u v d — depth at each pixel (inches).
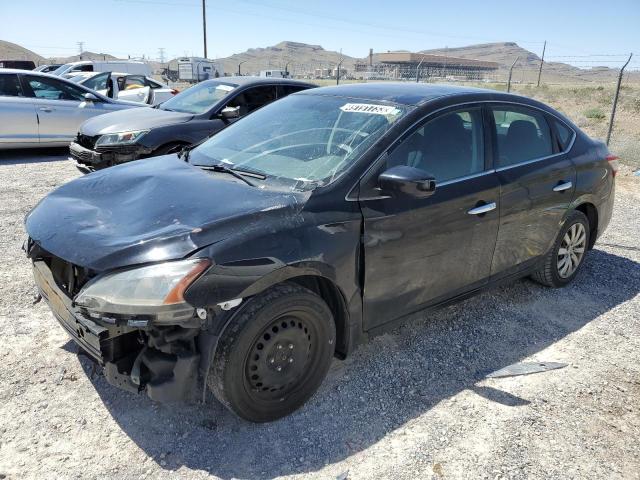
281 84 327.9
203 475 95.0
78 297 94.1
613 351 143.1
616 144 482.0
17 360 125.7
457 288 139.3
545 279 175.8
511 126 152.5
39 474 93.0
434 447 104.0
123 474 94.4
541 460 101.7
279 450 101.5
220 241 95.4
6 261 184.4
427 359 135.1
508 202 144.0
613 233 246.2
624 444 107.2
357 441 105.0
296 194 109.3
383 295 120.5
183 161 140.9
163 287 89.3
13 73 377.4
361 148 118.9
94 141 279.6
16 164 365.4
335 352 121.1
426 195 110.1
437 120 131.3
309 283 113.3
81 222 105.7
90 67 865.5
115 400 113.4
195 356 95.8
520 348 142.9
